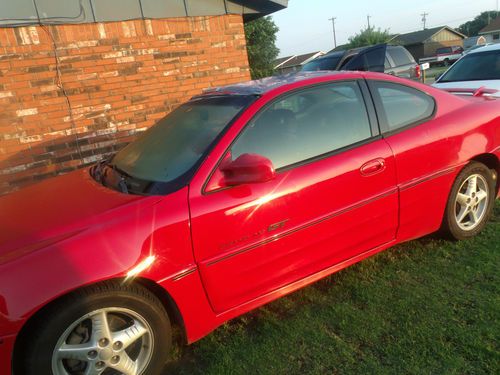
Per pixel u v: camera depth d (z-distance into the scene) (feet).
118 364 7.41
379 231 10.03
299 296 10.18
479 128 11.28
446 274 10.38
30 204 9.02
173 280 7.64
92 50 17.26
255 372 8.00
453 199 11.17
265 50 100.78
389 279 10.46
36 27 16.07
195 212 7.78
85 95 17.39
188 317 7.98
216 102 9.87
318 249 9.21
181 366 8.45
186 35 19.27
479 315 8.75
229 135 8.47
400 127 10.31
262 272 8.61
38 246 7.00
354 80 10.19
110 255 7.09
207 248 7.89
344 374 7.70
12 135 16.21
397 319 8.96
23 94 16.17
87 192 8.98
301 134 9.18
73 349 7.01
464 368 7.48
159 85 18.97
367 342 8.42
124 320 7.56
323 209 9.02
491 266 10.44
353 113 9.86
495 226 12.50
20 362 6.86
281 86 9.43
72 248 6.98
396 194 10.00
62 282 6.71
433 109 10.98
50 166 17.07
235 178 7.93
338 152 9.39
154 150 9.60
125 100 18.28
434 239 12.09
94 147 17.87
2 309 6.45
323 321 9.19
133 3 17.85
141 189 8.41
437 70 116.57
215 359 8.46
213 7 19.75
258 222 8.31
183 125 9.78
